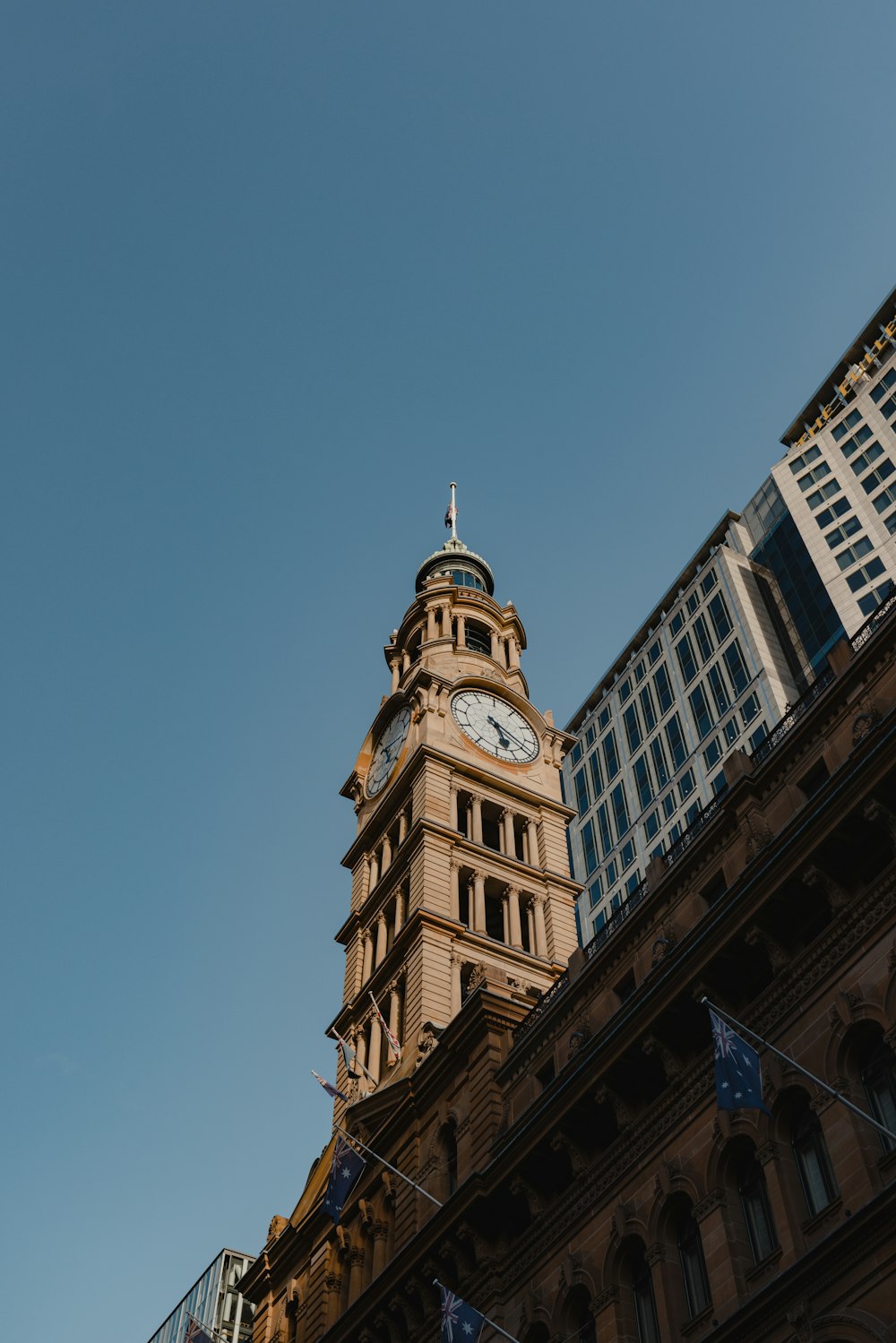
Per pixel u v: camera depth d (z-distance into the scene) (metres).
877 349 143.50
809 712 36.22
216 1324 108.00
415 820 68.25
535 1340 36.25
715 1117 32.69
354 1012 64.19
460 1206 40.03
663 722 136.38
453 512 104.56
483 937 62.03
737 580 134.25
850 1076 29.34
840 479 133.62
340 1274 50.03
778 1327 27.72
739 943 33.25
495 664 80.69
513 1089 42.97
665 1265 32.25
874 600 118.38
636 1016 35.19
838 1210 27.97
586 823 141.88
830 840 31.39
